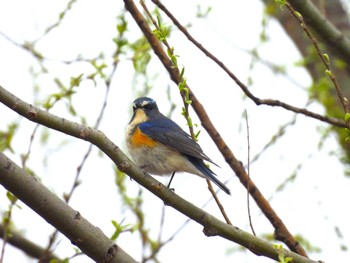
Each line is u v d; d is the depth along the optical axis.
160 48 10.20
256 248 8.23
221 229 8.28
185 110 8.84
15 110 7.72
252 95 10.38
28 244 13.18
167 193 8.31
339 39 11.27
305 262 8.01
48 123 7.85
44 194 7.53
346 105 8.37
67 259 10.43
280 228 9.95
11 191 7.48
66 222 7.60
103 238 7.71
